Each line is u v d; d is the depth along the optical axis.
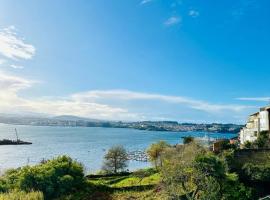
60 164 67.50
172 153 73.12
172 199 47.41
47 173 62.62
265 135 74.88
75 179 66.00
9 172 66.69
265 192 52.75
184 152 63.56
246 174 55.06
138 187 64.12
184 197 47.28
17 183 60.38
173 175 49.00
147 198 56.50
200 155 52.84
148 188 63.22
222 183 49.25
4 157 196.50
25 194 53.19
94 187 66.69
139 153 197.25
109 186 66.50
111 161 102.44
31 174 61.41
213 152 63.47
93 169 136.12
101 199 59.84
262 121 83.44
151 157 88.25
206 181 46.91
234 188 49.84
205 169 49.19
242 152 58.91
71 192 63.38
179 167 49.62
